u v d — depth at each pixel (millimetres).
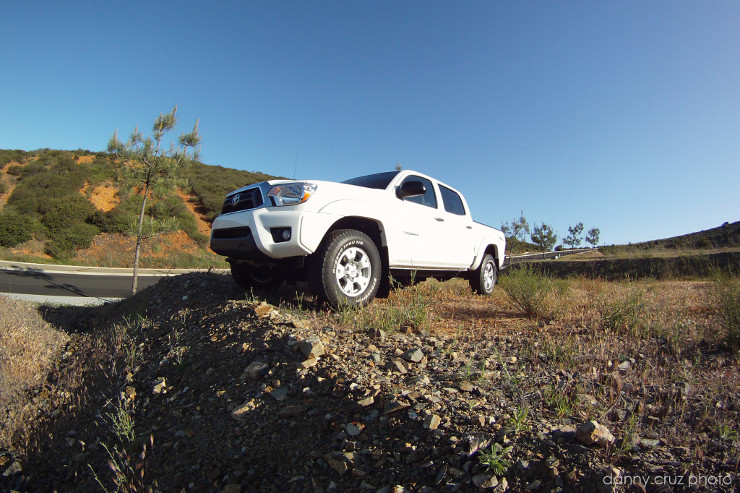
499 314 5363
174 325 4504
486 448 2016
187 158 9406
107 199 30047
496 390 2646
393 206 5164
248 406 2723
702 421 2188
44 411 3578
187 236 28906
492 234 7727
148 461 2600
